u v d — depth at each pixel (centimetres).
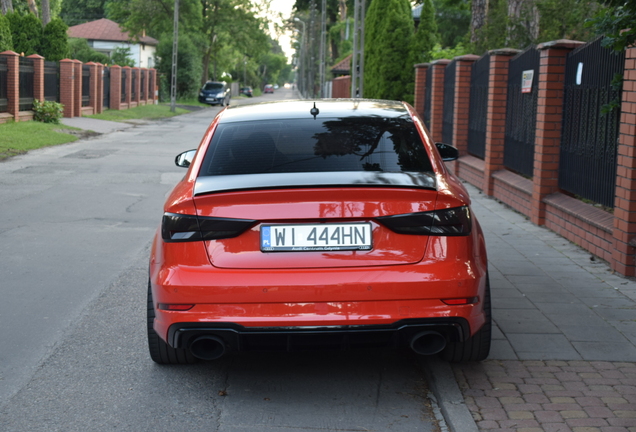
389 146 407
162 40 5856
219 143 417
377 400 383
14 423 350
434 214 353
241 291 345
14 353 447
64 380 406
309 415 363
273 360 443
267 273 347
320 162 390
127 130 2716
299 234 347
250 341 351
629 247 617
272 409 370
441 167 402
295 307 346
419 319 347
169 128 2925
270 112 452
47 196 1086
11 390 391
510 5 1745
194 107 5256
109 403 376
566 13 1360
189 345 360
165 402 378
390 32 2228
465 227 359
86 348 458
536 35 1553
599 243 698
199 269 352
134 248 749
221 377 414
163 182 1277
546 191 878
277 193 345
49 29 3541
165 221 363
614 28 555
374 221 349
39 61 2536
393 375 419
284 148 404
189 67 5891
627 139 615
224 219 350
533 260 692
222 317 347
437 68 1641
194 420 356
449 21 4100
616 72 693
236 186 365
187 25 6291
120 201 1055
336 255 348
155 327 374
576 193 802
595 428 336
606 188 715
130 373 418
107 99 3734
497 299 556
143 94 4716
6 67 2323
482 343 406
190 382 406
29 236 797
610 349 445
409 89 2230
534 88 970
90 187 1194
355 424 353
